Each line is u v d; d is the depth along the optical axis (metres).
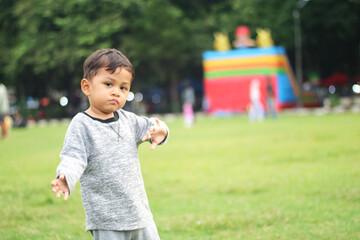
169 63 35.44
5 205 5.90
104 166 2.81
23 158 10.94
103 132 2.84
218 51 29.31
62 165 2.65
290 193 6.05
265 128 16.56
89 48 31.48
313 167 7.84
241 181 6.96
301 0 32.84
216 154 10.28
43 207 5.81
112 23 31.20
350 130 13.56
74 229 4.75
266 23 34.81
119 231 2.81
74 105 37.09
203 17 37.19
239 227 4.70
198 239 4.36
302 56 39.34
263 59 28.23
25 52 32.19
